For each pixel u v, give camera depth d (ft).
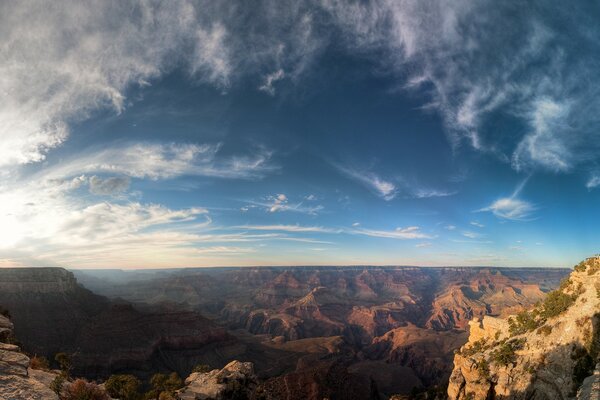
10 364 96.99
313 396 410.52
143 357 590.55
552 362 164.04
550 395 157.07
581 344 157.28
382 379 648.79
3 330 132.16
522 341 187.21
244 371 289.12
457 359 225.97
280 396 414.00
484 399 180.86
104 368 545.85
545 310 190.39
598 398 76.54
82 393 116.16
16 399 82.69
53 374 131.44
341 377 467.11
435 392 291.99
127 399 200.13
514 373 176.14
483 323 230.48
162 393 230.27
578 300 173.78
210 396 238.27
